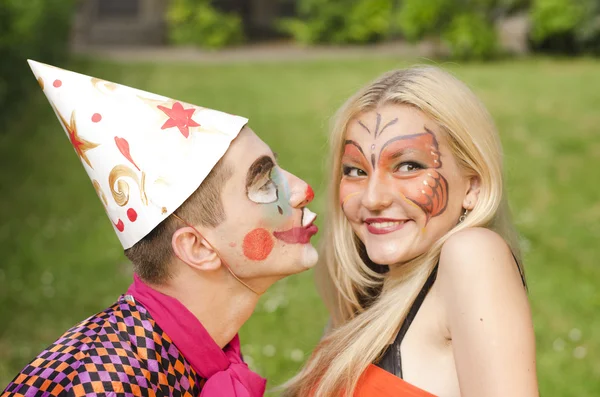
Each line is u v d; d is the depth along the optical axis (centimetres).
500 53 1587
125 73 1409
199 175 173
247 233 178
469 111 188
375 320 190
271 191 181
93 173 182
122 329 172
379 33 1844
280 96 1228
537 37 1576
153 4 1877
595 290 543
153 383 168
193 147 174
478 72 1377
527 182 799
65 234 680
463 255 175
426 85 186
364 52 1716
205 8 1839
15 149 956
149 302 177
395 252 187
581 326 490
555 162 862
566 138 945
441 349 182
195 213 175
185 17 1819
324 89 1275
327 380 192
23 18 993
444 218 188
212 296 181
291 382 214
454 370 180
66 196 793
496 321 167
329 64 1531
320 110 1127
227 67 1516
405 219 187
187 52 1762
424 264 188
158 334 174
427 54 1608
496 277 172
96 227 698
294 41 1942
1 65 981
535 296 535
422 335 185
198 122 178
